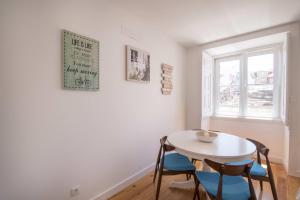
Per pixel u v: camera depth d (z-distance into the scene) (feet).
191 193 7.10
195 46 12.12
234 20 8.27
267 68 11.05
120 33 7.23
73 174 5.66
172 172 6.26
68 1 5.38
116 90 7.13
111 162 6.99
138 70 8.15
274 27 8.97
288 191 7.19
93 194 6.30
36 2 4.66
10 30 4.23
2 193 4.22
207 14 7.71
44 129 4.92
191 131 8.40
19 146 4.45
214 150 5.56
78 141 5.78
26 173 4.59
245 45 10.85
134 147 8.14
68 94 5.46
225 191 4.66
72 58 5.47
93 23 6.13
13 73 4.31
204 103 12.07
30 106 4.62
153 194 7.09
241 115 12.03
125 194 7.10
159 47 9.66
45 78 4.89
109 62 6.78
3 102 4.17
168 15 7.84
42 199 4.91
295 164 8.47
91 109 6.17
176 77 11.35
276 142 10.44
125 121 7.61
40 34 4.76
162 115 10.12
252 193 4.40
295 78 8.39
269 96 11.03
